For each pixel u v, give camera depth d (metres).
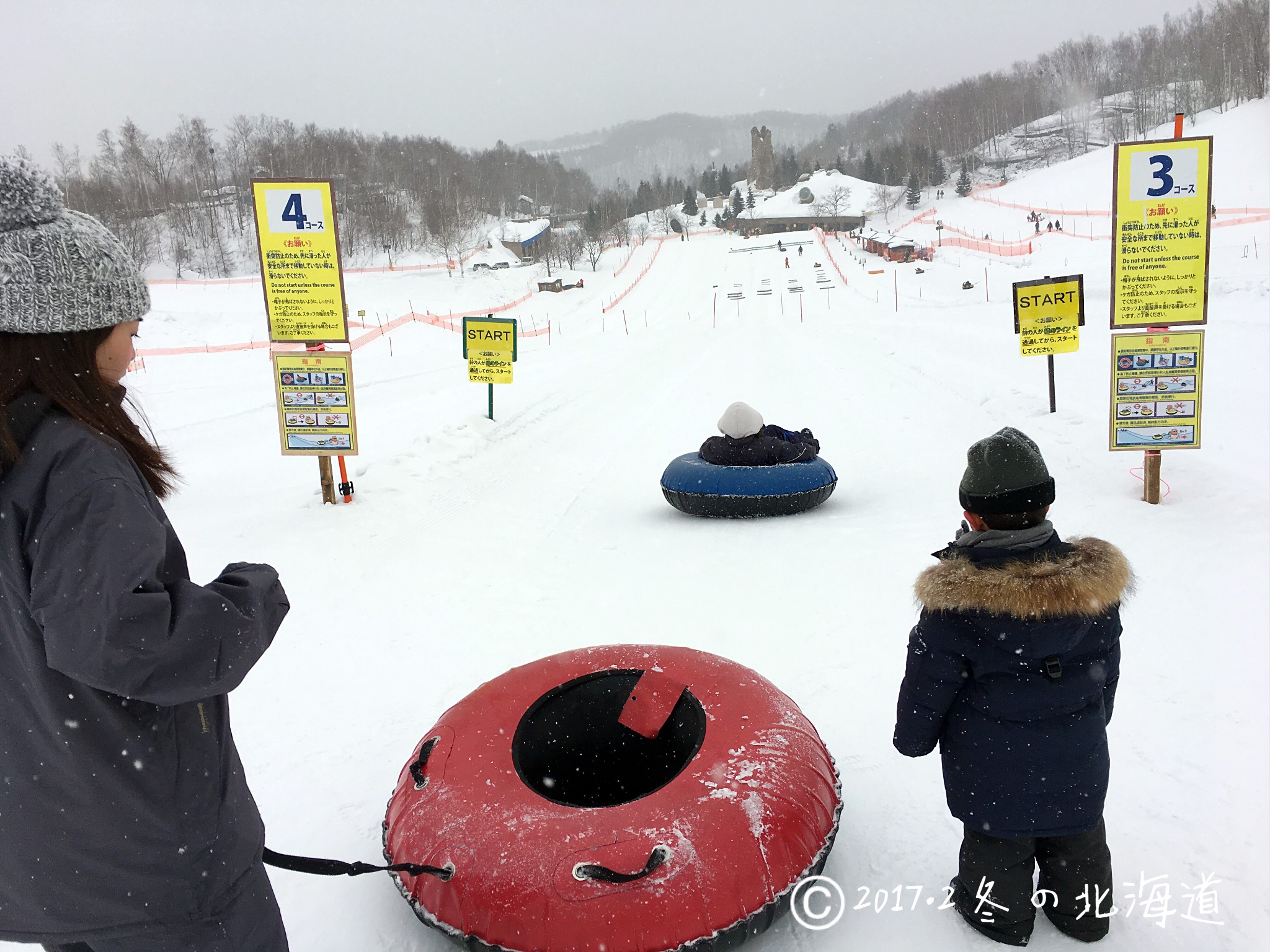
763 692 2.89
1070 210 86.81
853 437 11.27
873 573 5.70
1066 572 2.01
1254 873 2.61
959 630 2.09
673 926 2.15
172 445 12.38
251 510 7.96
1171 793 3.05
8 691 1.32
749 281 72.31
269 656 4.89
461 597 5.74
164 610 1.25
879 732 3.64
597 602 5.56
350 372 7.71
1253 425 8.73
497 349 12.05
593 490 9.25
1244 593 4.68
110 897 1.39
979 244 74.25
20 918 1.39
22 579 1.24
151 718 1.41
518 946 2.16
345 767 3.67
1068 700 2.09
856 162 181.88
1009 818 2.18
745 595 5.49
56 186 1.35
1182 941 2.37
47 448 1.25
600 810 2.38
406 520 7.61
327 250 7.45
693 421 13.70
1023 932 2.37
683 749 2.92
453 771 2.61
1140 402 6.45
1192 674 3.90
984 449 2.13
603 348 30.89
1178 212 6.20
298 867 2.03
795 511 7.41
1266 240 37.66
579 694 3.09
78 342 1.34
